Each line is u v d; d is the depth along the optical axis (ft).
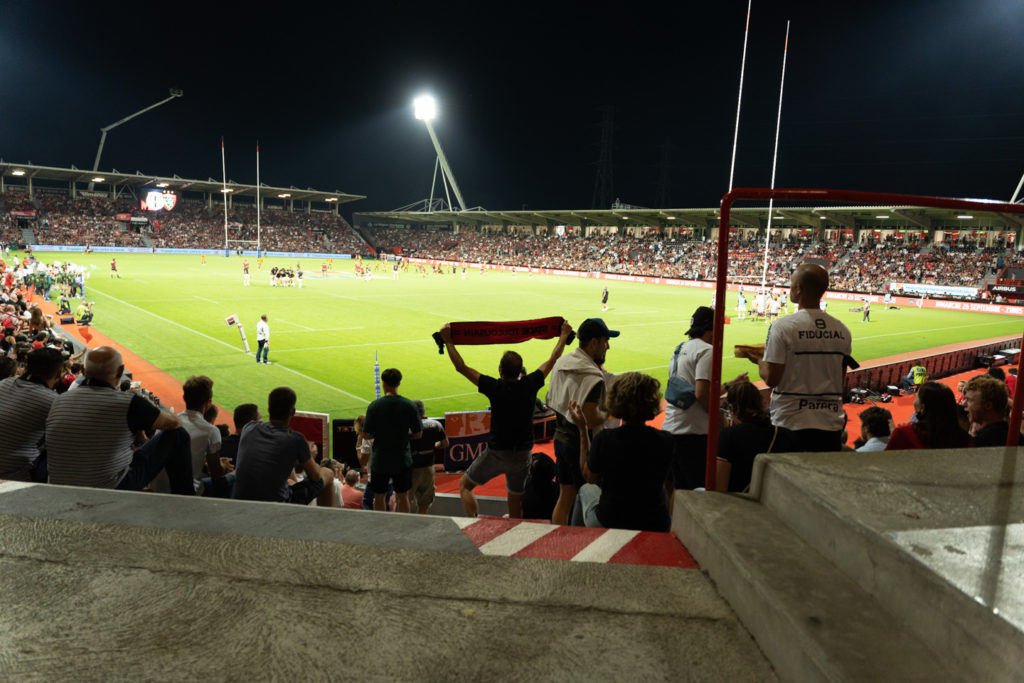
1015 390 9.06
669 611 6.12
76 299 110.11
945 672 4.45
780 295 135.33
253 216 334.65
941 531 5.48
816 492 6.43
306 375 61.46
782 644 5.10
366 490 25.36
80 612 6.00
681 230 276.00
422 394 55.93
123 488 13.09
